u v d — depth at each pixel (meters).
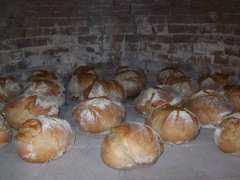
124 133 0.98
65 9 1.74
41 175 0.95
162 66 1.86
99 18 1.83
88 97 1.39
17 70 1.62
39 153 1.00
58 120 1.08
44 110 1.20
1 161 1.02
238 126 1.06
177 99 1.34
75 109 1.25
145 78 1.67
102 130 1.18
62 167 0.99
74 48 1.82
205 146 1.13
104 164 1.01
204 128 1.26
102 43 1.87
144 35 1.86
